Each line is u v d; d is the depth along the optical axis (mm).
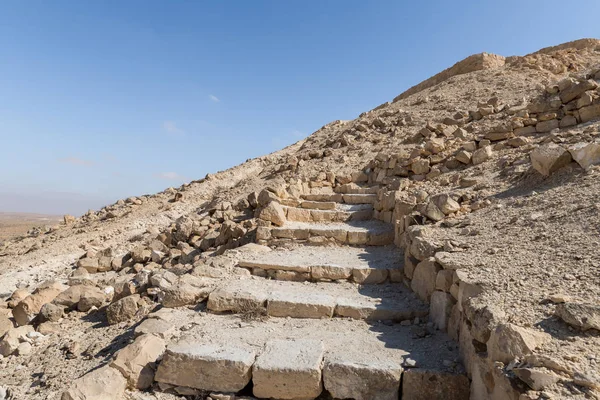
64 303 6680
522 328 2867
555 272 3619
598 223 4219
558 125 8883
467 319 3639
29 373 4828
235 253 7051
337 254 7047
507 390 2570
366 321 4832
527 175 6891
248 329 4609
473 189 7406
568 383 2389
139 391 3895
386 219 8453
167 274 6680
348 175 11148
